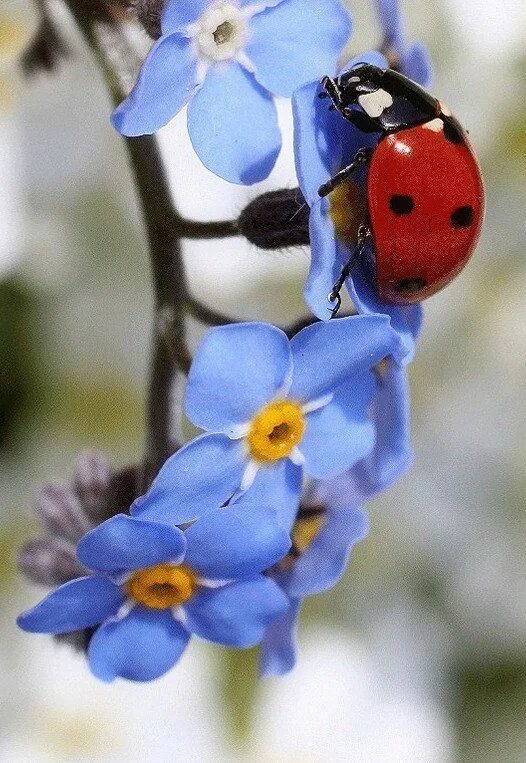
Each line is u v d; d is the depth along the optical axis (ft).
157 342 0.35
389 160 0.33
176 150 0.45
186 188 0.45
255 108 0.34
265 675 0.35
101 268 0.51
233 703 0.47
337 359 0.33
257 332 0.33
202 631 0.34
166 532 0.33
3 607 0.47
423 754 0.49
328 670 0.49
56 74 0.40
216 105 0.34
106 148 0.49
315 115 0.33
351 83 0.33
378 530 0.52
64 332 0.51
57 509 0.36
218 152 0.34
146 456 0.35
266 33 0.34
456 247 0.34
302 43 0.34
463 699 0.53
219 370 0.33
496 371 0.51
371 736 0.49
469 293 0.51
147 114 0.33
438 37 0.49
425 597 0.52
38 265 0.50
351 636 0.50
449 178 0.34
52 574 0.36
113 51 0.36
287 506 0.34
